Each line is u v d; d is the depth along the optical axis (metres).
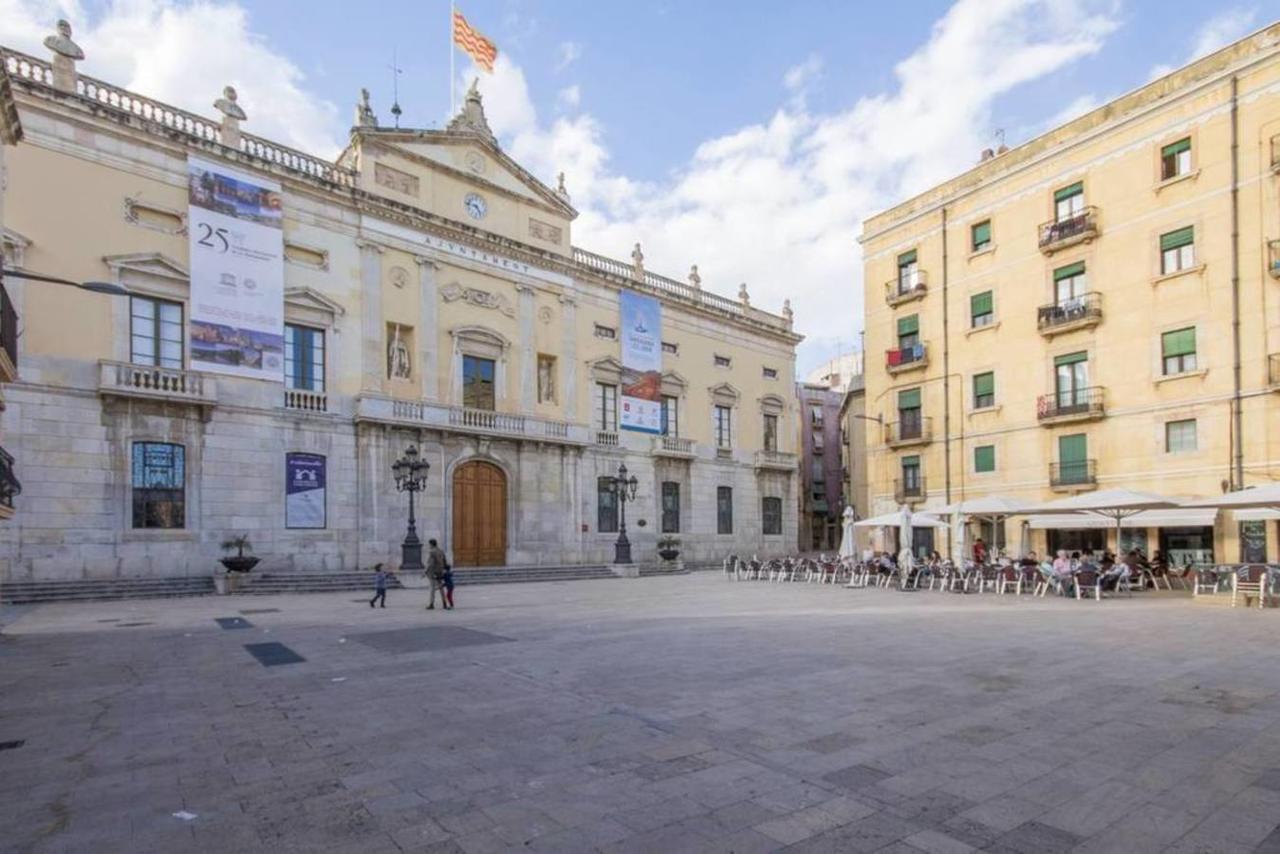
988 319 34.09
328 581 25.66
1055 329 30.72
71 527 22.55
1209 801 5.38
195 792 5.63
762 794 5.53
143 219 24.80
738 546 44.94
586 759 6.35
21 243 22.27
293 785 5.77
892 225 38.72
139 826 5.00
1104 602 19.83
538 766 6.17
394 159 32.12
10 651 12.10
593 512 37.41
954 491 34.91
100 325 23.61
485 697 8.66
